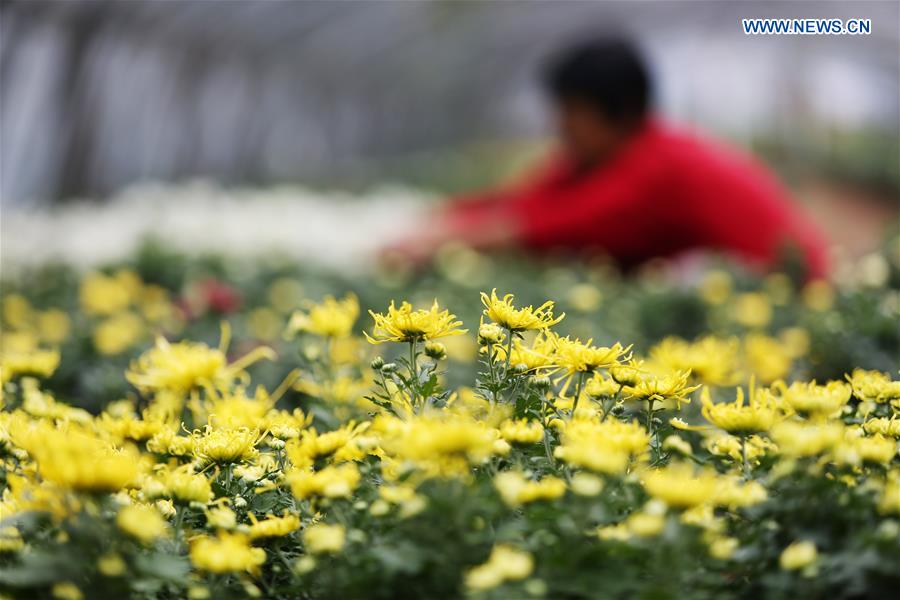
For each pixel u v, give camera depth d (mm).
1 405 3410
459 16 29047
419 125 39344
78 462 2123
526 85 41000
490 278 9812
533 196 13070
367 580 2213
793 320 7453
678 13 35844
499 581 1997
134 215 13820
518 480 2230
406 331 2777
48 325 7535
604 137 12797
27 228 12734
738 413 2615
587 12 32344
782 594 2166
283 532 2486
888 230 8820
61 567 2113
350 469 2559
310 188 27688
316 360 3760
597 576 2139
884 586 2141
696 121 44406
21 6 17234
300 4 23547
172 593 2418
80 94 19188
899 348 5938
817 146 43406
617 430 2508
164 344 3504
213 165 26297
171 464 2906
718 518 2469
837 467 2432
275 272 10773
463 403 3244
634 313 8039
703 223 11789
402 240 11414
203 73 23984
